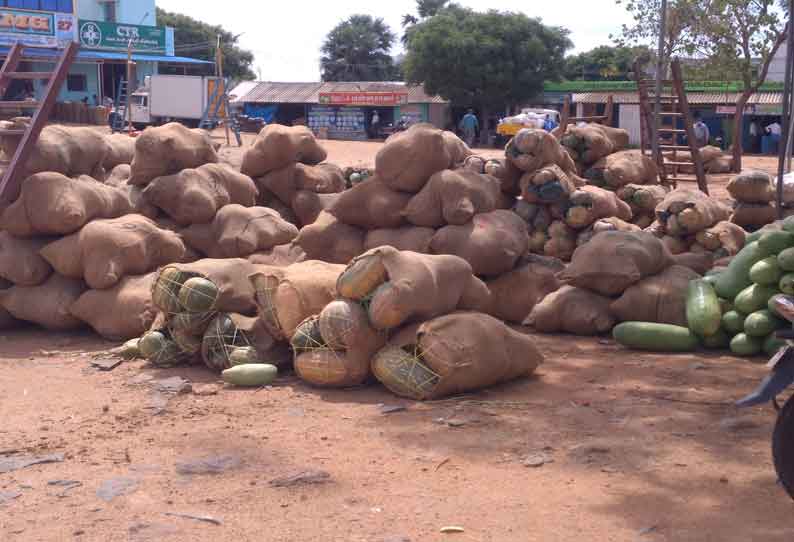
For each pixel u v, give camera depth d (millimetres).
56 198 6219
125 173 7672
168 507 3641
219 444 4277
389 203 6441
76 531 3461
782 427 3424
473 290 5285
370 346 5012
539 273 6562
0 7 29078
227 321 5438
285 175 7895
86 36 32625
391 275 4848
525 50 34500
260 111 40688
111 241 6105
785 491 3572
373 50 53781
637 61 11367
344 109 38938
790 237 5438
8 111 8031
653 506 3588
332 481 3848
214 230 6980
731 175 17500
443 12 36781
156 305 5559
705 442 4207
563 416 4586
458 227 6277
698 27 18625
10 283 6586
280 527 3463
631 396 4898
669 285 6066
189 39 49781
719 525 3428
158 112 28031
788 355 3523
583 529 3418
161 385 5152
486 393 4988
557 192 7266
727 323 5711
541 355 5277
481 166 7523
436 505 3623
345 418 4613
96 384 5262
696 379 5180
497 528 3436
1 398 5023
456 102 36062
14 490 3820
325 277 5348
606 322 6188
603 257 6168
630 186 8562
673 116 11211
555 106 37969
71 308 6266
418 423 4520
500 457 4078
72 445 4309
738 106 18438
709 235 7191
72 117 22672
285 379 5312
